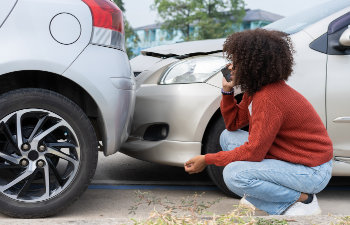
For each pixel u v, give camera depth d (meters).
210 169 3.47
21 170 2.89
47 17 2.79
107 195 3.50
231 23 53.59
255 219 2.28
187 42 4.10
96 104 2.86
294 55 3.43
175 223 2.12
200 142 3.40
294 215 2.57
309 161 2.53
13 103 2.76
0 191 2.74
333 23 3.54
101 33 2.89
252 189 2.54
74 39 2.81
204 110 3.37
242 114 2.88
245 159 2.52
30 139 2.79
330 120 3.44
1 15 2.73
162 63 3.71
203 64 3.47
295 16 4.09
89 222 2.29
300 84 3.40
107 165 4.51
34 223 2.29
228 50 2.51
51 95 2.81
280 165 2.53
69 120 2.84
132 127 3.62
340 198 3.74
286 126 2.51
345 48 3.46
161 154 3.45
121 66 2.95
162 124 3.53
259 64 2.40
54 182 2.96
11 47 2.71
